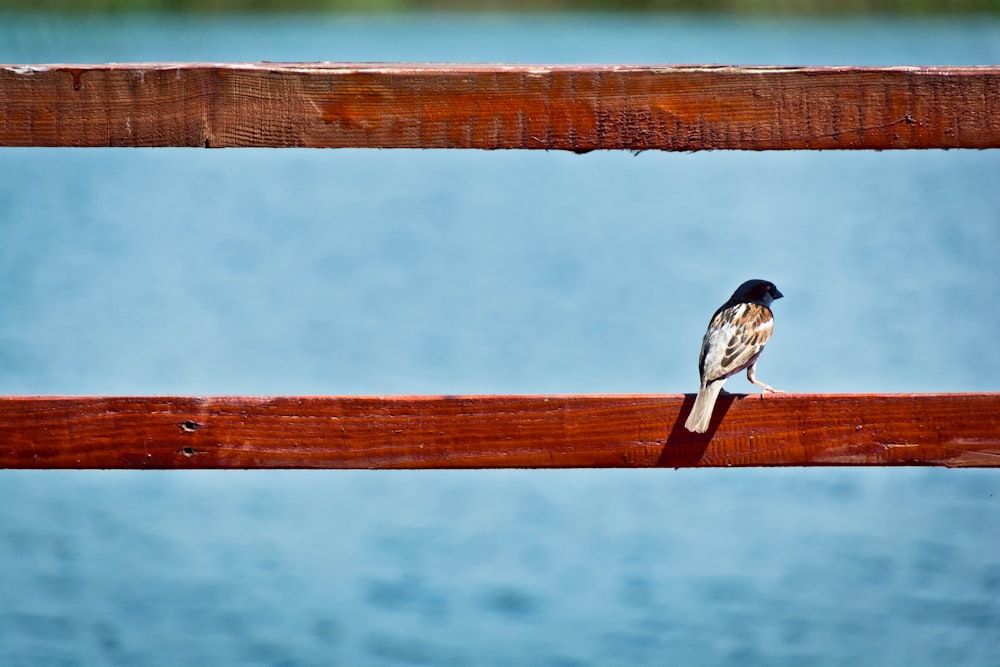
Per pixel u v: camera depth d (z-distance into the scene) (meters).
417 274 27.34
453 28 71.25
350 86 5.06
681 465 5.29
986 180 43.28
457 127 5.09
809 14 78.94
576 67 5.14
